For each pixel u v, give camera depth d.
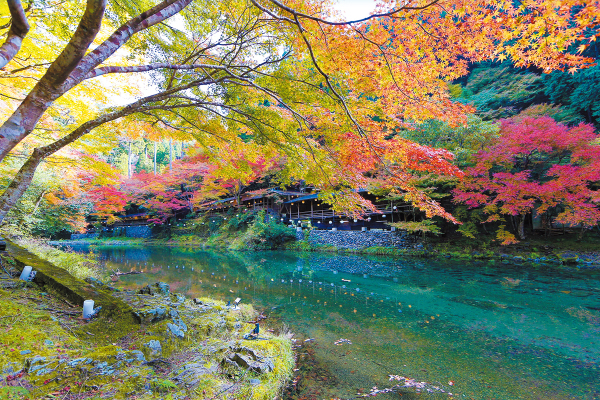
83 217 16.19
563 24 2.00
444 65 3.26
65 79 1.96
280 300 8.37
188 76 4.64
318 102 4.15
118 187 27.14
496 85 22.56
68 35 4.02
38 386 2.61
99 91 5.52
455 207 16.91
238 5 4.01
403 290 9.34
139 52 4.22
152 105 4.16
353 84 3.77
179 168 27.31
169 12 2.56
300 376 4.16
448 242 16.33
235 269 14.06
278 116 4.35
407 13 2.87
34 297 4.85
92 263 12.98
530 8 2.15
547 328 5.99
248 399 3.19
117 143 6.57
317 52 3.65
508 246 14.80
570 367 4.45
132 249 24.53
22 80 5.25
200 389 3.22
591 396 3.73
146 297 6.63
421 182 14.07
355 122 3.60
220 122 5.27
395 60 3.40
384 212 18.22
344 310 7.38
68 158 6.86
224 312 6.44
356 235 19.06
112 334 4.26
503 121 15.87
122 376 3.05
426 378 4.13
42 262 6.68
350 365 4.50
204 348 4.38
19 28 1.74
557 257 12.99
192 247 26.05
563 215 12.79
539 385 3.97
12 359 2.90
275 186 25.98
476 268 12.33
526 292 8.62
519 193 12.95
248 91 4.75
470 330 5.96
